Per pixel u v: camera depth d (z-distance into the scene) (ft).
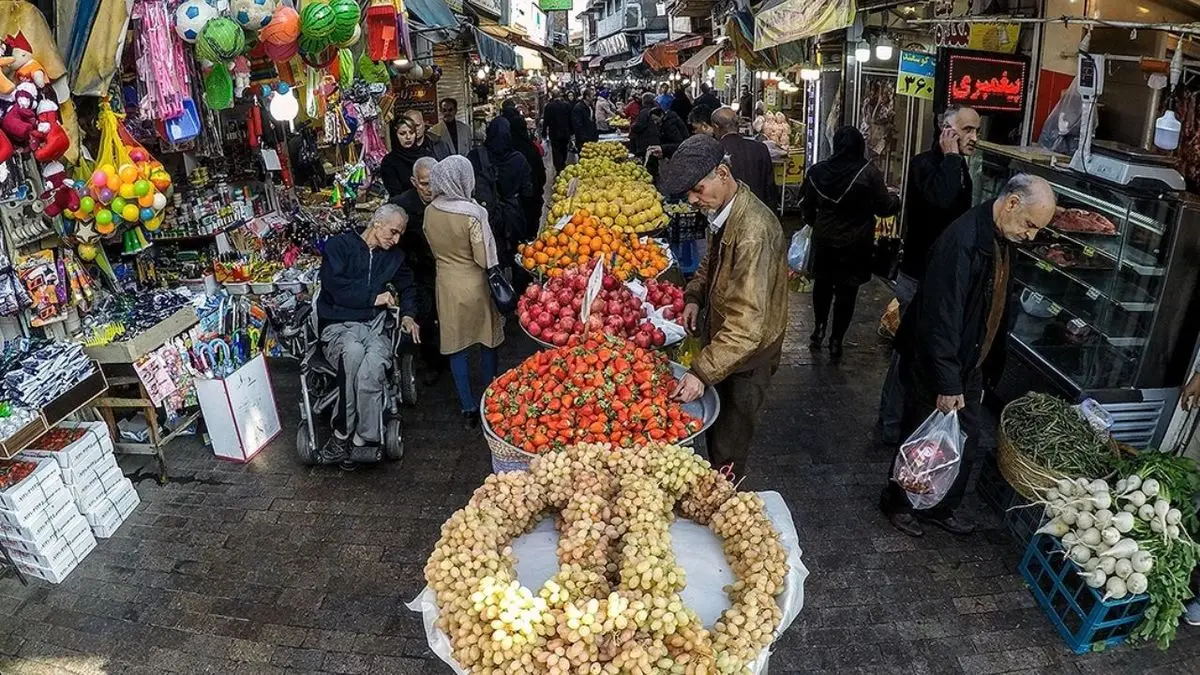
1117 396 12.78
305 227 21.76
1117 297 12.61
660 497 7.38
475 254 15.29
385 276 14.79
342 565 11.94
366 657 10.12
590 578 6.40
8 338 13.32
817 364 19.02
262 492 13.98
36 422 11.73
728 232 10.11
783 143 36.63
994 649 9.99
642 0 136.98
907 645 10.09
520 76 98.17
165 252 18.75
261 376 15.40
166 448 15.48
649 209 19.08
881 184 17.28
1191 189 12.12
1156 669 9.64
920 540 12.17
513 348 21.15
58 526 11.75
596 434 9.09
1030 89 16.72
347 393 13.91
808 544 12.14
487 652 5.90
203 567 11.94
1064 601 10.48
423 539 12.57
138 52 13.04
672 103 43.47
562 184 23.29
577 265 15.30
